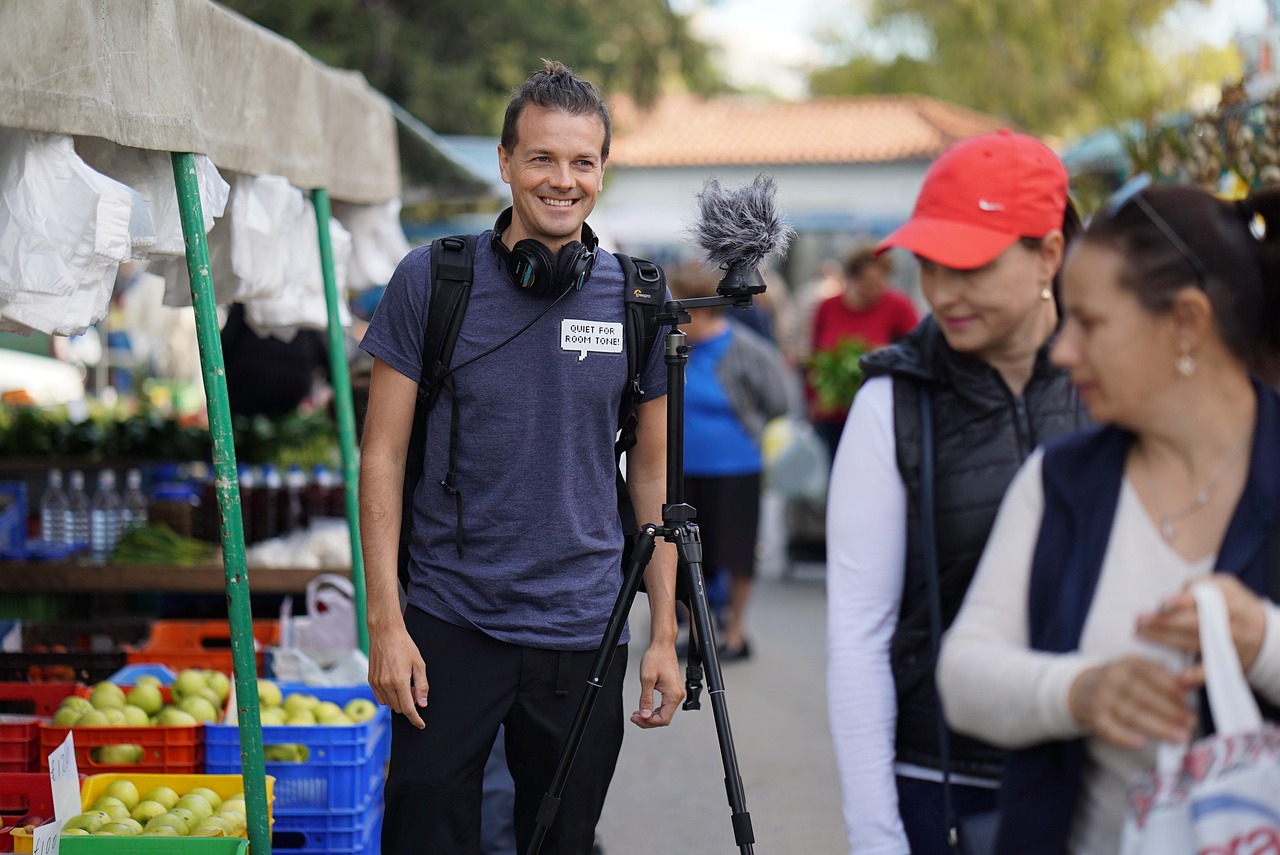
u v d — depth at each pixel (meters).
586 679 3.15
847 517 2.52
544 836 3.14
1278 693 1.62
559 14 22.23
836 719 2.46
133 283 12.48
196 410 11.03
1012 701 1.72
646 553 2.99
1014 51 31.52
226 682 4.47
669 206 31.05
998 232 2.39
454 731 3.07
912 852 2.50
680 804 5.75
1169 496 1.75
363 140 5.66
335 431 7.93
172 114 3.21
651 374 3.33
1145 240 1.70
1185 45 30.23
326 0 19.08
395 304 3.13
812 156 30.94
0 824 3.53
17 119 2.69
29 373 10.56
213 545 6.64
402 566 3.21
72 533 7.13
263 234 4.27
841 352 10.89
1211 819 1.55
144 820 3.58
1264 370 1.76
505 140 3.21
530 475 3.12
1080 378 1.77
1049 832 1.79
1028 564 1.83
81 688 4.49
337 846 3.92
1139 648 1.72
